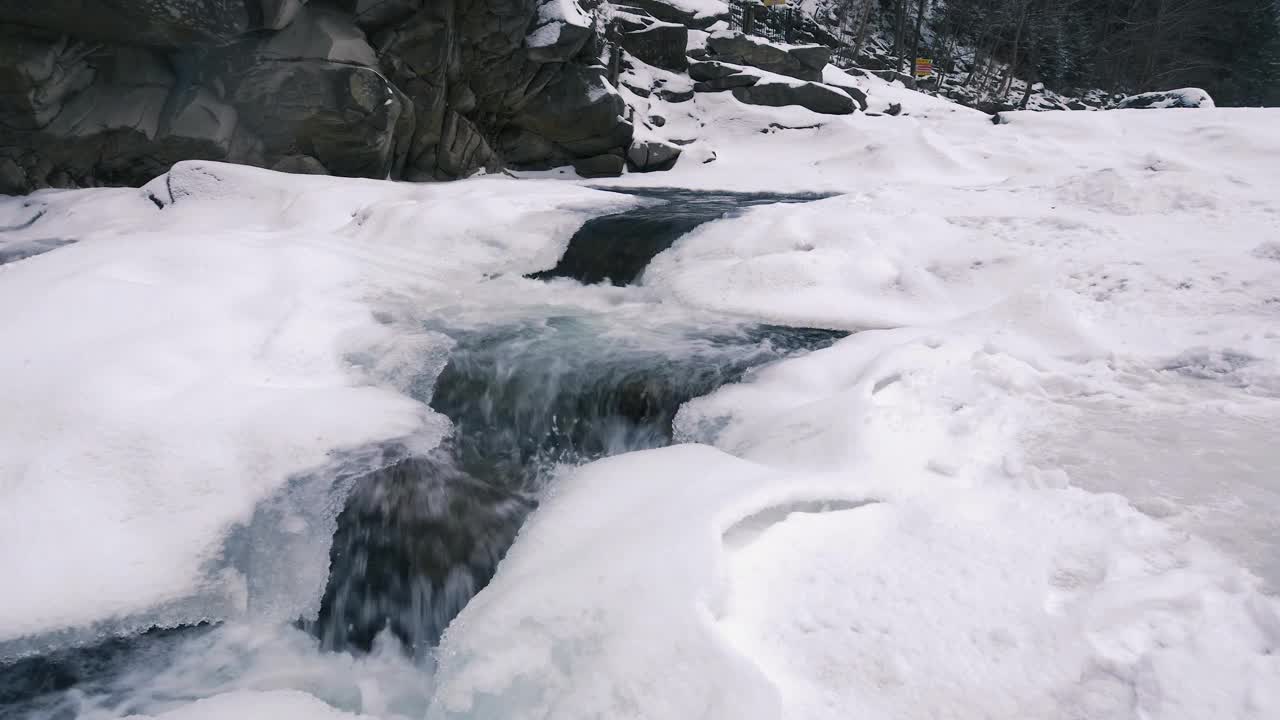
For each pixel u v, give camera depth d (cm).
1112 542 216
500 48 1133
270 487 321
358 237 667
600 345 457
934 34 4116
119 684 255
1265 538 214
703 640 183
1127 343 372
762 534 234
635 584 208
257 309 456
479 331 484
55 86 823
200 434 332
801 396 363
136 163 901
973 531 227
